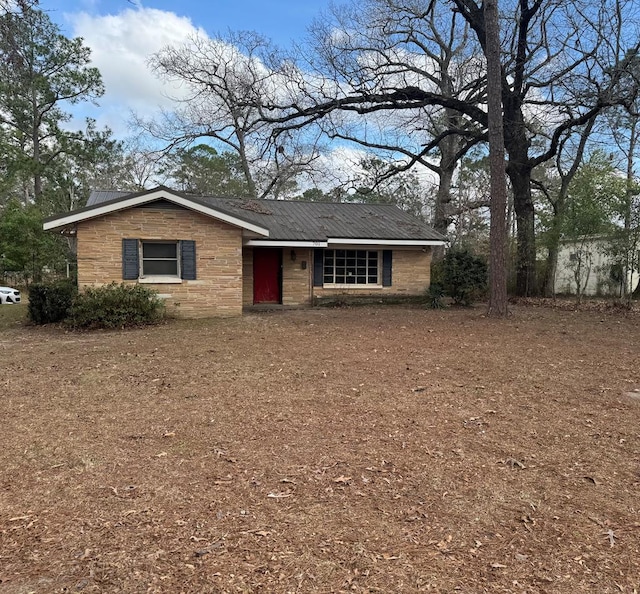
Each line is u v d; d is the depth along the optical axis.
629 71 13.63
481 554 2.35
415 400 4.87
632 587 2.10
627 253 13.29
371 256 16.19
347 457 3.51
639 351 7.38
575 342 8.21
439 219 23.28
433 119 22.02
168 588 2.10
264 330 9.77
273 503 2.85
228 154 34.94
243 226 12.09
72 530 2.56
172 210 11.67
